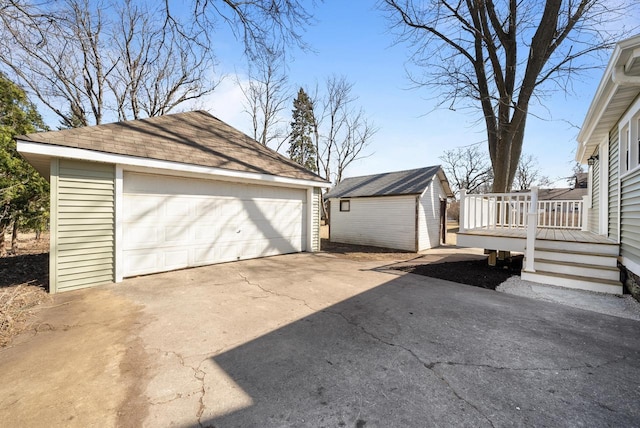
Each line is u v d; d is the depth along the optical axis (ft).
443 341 9.58
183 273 19.72
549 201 30.22
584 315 12.07
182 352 8.82
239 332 10.34
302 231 30.48
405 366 7.99
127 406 6.30
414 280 18.40
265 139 73.31
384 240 39.99
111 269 17.12
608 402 6.45
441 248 40.16
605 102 15.51
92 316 11.85
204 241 22.16
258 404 6.38
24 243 42.27
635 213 14.48
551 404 6.38
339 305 13.35
